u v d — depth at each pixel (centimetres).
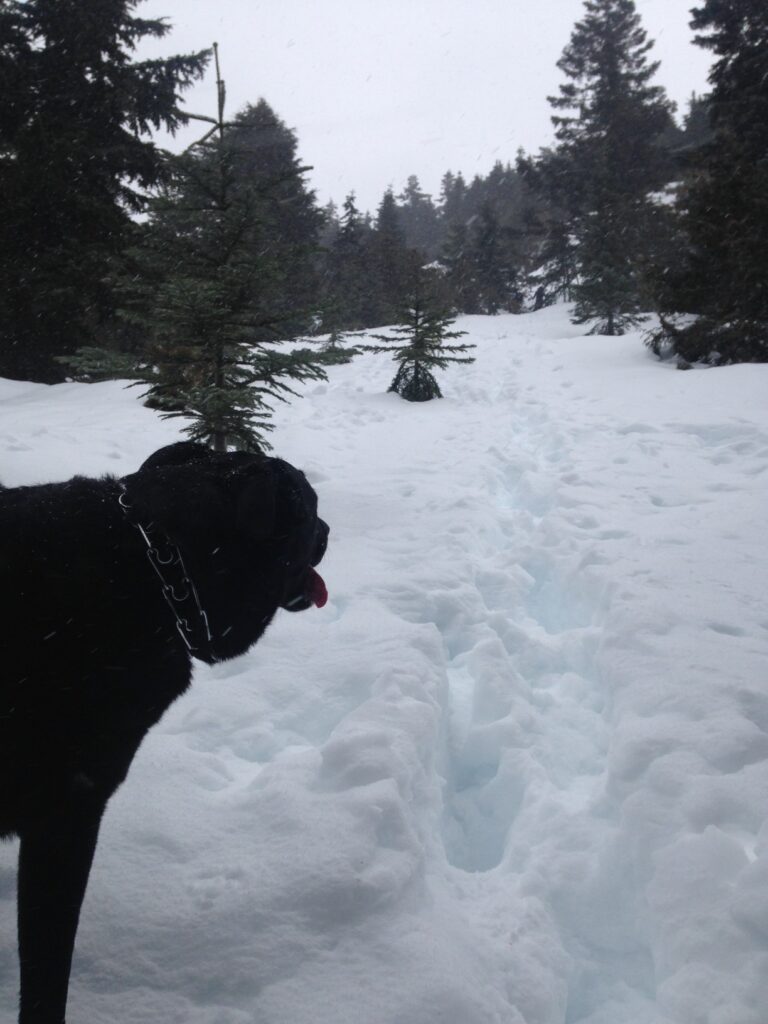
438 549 591
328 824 258
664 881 245
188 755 316
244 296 640
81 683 187
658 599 459
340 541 625
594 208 3409
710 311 1652
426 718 332
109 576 196
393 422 1215
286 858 244
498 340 2486
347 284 4000
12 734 181
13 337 1945
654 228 3500
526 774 332
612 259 2767
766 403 1092
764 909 219
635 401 1224
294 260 648
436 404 1391
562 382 1497
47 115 2009
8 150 1922
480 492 778
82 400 1267
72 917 189
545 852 288
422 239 8781
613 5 4659
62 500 205
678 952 224
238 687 378
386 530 654
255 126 689
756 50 2322
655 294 1720
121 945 218
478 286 4622
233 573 216
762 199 1543
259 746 340
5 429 901
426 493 768
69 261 1784
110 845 256
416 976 204
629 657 391
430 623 451
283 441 1026
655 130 4622
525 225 4916
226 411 634
